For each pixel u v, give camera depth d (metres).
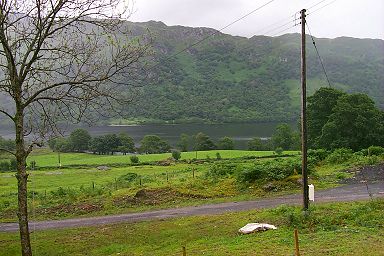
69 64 12.23
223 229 18.16
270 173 30.20
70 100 12.41
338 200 22.73
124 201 29.02
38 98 12.15
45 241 19.39
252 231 16.70
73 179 53.72
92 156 109.00
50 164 85.56
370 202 19.56
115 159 90.56
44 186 46.69
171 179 38.38
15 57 11.98
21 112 11.91
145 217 23.88
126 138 125.88
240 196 28.00
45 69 12.18
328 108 59.88
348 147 52.56
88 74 12.16
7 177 63.38
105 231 20.59
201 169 50.00
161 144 126.31
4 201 33.91
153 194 30.17
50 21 11.63
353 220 17.12
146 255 15.12
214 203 26.42
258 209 22.48
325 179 30.52
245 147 135.12
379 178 29.78
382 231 14.95
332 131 54.31
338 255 12.06
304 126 18.94
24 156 12.03
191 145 142.62
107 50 12.20
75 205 29.48
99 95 12.31
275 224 17.80
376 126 53.75
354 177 30.83
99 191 33.75
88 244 18.16
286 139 111.25
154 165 73.56
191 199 28.48
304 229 16.41
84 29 12.18
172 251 15.20
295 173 30.55
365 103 56.28
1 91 12.32
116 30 12.20
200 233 17.97
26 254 11.90
